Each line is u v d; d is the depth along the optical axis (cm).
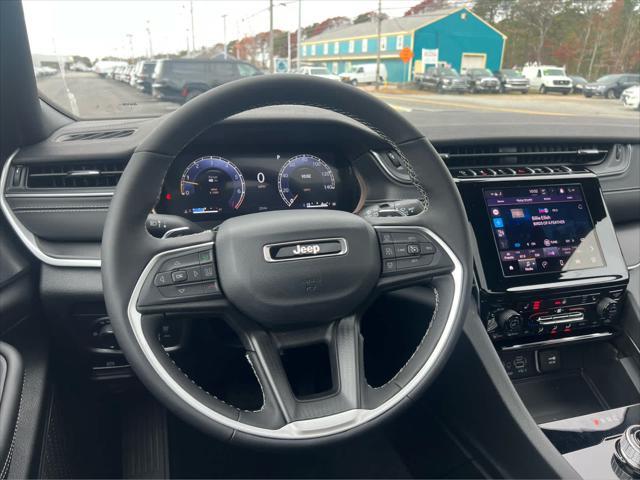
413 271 99
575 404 141
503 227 137
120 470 157
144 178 84
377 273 97
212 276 88
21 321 126
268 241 90
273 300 89
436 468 151
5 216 130
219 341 135
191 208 148
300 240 91
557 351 144
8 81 126
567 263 139
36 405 119
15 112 131
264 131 146
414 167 99
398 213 130
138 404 170
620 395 142
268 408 88
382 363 152
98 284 131
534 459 117
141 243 85
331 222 94
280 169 153
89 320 136
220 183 149
